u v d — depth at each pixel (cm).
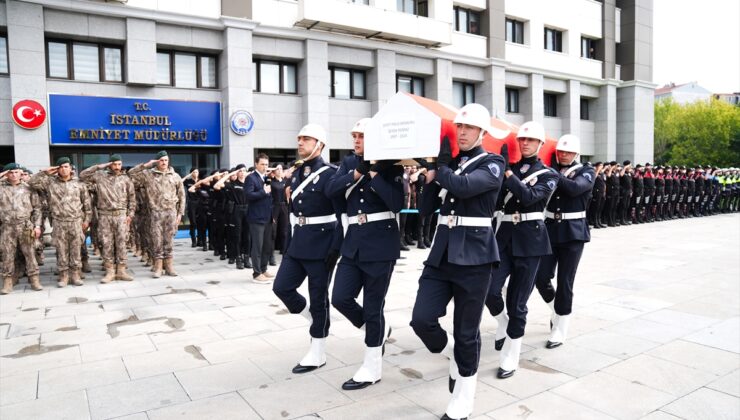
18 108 1259
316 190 430
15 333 539
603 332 529
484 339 516
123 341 510
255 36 1602
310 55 1677
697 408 354
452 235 342
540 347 488
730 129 4928
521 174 443
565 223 485
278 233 1074
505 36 2241
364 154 372
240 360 454
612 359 451
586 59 2595
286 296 437
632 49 2700
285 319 588
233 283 804
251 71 1563
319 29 1686
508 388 392
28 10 1266
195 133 1527
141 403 366
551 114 2567
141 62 1413
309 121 1686
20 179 775
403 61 1923
